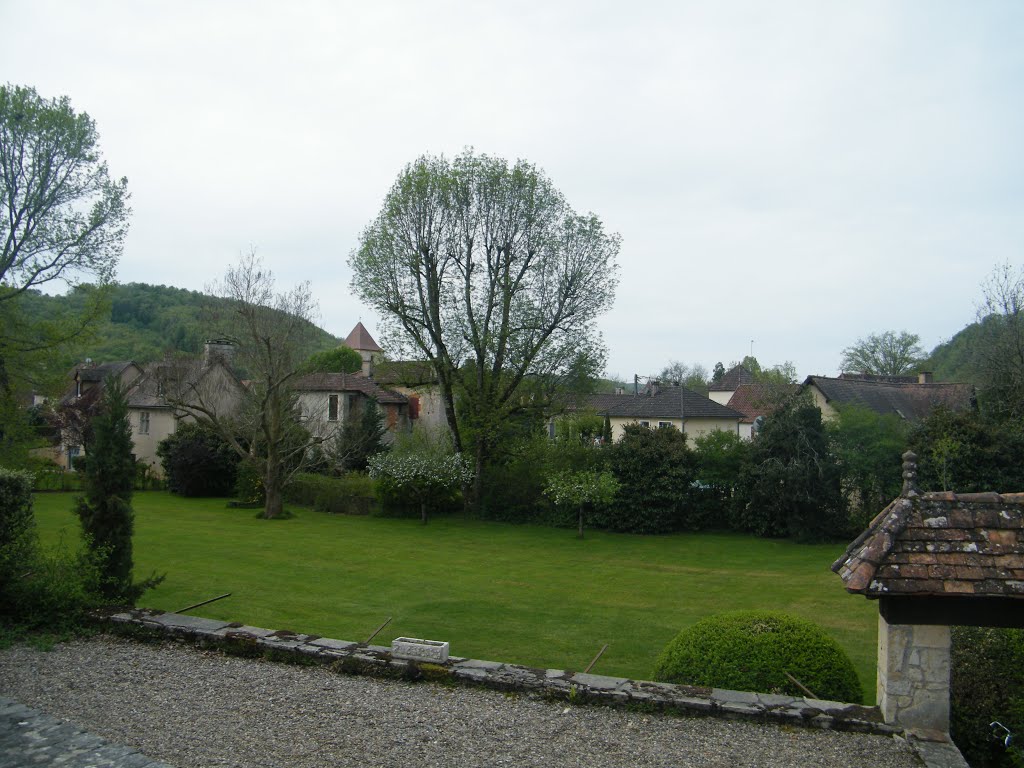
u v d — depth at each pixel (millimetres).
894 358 61281
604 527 26312
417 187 26812
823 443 24344
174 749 5996
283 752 6008
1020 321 29141
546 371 27672
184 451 33156
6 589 9539
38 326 25500
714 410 42781
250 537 22516
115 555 10945
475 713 6996
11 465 25375
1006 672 7199
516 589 16344
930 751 6211
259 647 8539
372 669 7961
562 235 27562
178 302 69188
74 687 7445
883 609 6867
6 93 23281
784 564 20141
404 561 19469
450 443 29750
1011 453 21531
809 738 6574
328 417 39062
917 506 7070
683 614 14258
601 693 7273
